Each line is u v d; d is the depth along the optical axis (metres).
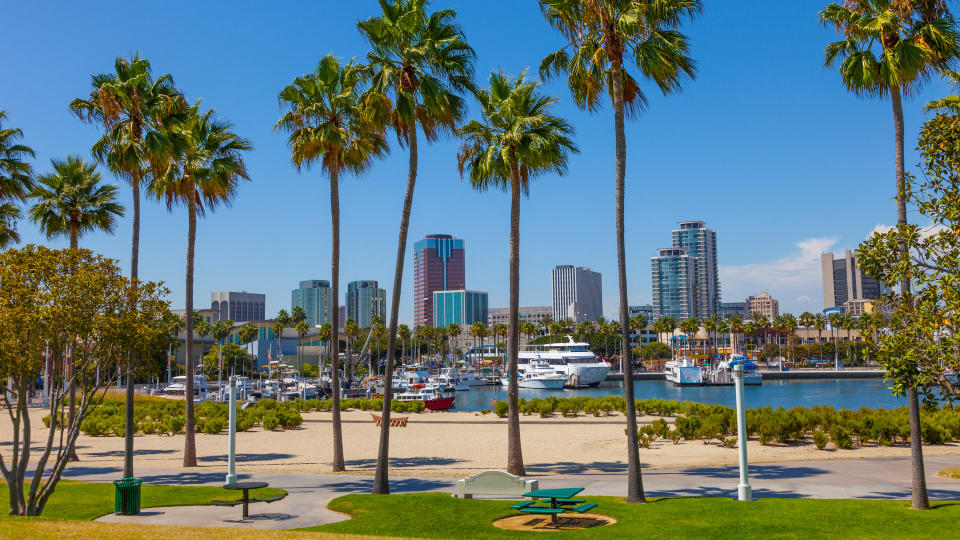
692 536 15.90
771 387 151.12
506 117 28.61
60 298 18.33
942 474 25.78
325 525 18.23
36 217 36.25
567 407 63.59
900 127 19.16
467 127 29.05
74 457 36.50
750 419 42.03
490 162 27.97
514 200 28.69
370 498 22.03
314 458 38.38
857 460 31.08
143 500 22.42
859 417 41.47
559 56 23.36
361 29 25.41
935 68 19.33
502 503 20.73
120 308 19.50
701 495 22.14
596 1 20.72
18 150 33.56
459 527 17.61
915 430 18.55
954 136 15.01
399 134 26.38
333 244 31.89
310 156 31.17
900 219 18.89
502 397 134.25
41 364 18.67
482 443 43.72
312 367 196.50
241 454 40.28
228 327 193.50
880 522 16.72
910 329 14.41
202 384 130.25
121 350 19.20
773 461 31.94
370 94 25.22
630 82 22.88
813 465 29.44
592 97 23.27
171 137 30.70
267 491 24.27
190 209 34.06
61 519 18.88
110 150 29.88
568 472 30.44
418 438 47.62
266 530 16.17
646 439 39.56
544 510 17.66
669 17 21.16
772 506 18.92
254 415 61.78
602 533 16.47
